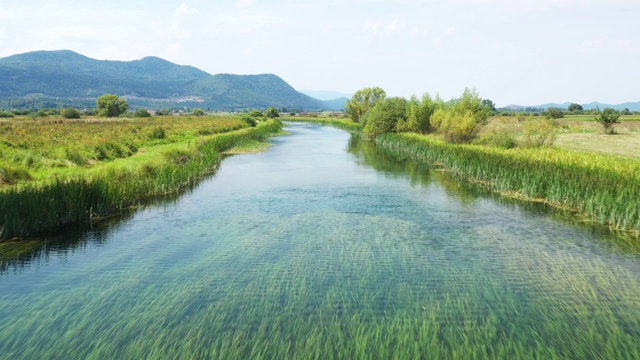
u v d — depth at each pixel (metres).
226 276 10.73
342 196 21.06
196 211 17.97
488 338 7.67
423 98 53.16
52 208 15.15
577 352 7.21
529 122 35.06
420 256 12.30
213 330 7.95
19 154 23.67
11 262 11.82
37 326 8.09
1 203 13.80
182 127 60.72
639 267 11.38
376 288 9.99
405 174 28.28
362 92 92.62
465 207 18.66
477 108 40.22
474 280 10.50
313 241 13.74
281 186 23.78
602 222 15.82
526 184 20.61
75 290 9.89
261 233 14.65
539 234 14.54
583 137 45.47
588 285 10.18
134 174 21.66
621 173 18.48
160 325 8.14
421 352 7.18
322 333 7.84
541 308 8.95
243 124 74.88
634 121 67.31
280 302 9.21
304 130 83.44
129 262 11.80
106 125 61.97
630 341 7.57
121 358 6.96
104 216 16.94
